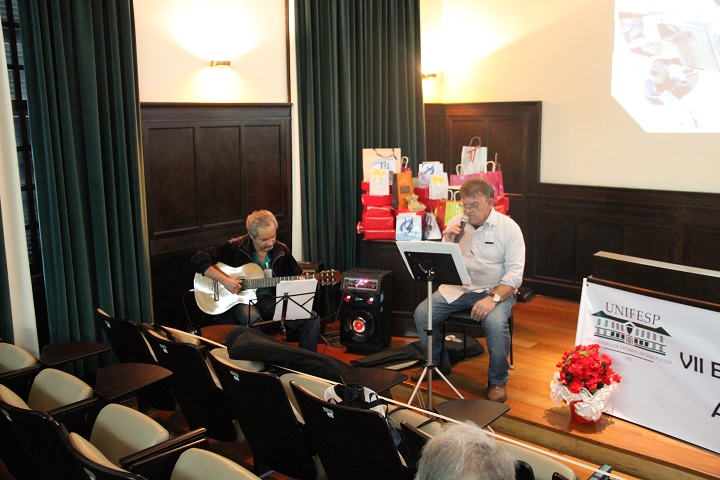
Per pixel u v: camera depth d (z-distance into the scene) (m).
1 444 2.91
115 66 4.32
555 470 2.31
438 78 7.02
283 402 2.77
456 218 4.57
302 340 4.58
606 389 3.75
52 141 4.07
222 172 5.20
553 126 6.32
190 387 3.25
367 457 2.54
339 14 5.79
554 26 6.18
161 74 4.75
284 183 5.68
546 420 3.89
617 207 5.99
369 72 6.10
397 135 6.41
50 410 2.84
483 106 6.68
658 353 3.66
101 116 4.32
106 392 3.04
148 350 3.57
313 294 4.16
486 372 4.65
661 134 5.72
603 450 3.63
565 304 6.24
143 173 4.55
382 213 5.25
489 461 1.71
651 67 5.70
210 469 2.15
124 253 4.48
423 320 4.43
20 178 4.20
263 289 4.54
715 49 5.36
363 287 4.98
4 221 3.97
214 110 5.07
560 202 6.32
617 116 5.93
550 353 4.95
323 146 5.84
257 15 5.32
